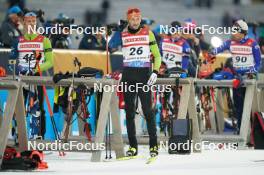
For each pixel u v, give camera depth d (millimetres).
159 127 27828
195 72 29188
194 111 24156
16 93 18641
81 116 24047
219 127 29312
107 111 21172
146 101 21797
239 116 27406
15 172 17875
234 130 28328
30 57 24047
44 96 25672
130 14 21766
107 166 19453
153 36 21953
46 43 24078
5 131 18422
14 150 19297
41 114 23766
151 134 21906
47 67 23828
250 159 21359
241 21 27328
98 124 21250
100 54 30141
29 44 24078
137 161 20984
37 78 21609
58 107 23609
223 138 25656
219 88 28891
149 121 21875
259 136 24906
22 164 18203
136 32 21875
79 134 25234
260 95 27406
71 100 22125
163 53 28172
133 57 21781
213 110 28922
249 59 27234
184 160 21094
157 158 21672
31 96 23516
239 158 21688
